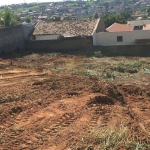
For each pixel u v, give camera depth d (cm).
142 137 893
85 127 991
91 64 2250
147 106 1299
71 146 856
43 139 944
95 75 1877
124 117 1078
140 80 1753
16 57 2641
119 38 3067
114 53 2728
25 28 3281
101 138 878
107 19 5388
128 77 1841
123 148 818
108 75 1864
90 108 1172
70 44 2980
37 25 3462
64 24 3353
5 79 1786
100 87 1469
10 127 1051
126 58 2484
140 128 992
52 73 1966
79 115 1109
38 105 1255
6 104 1277
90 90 1438
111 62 2314
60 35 3134
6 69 2097
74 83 1600
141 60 2352
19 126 1052
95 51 2791
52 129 1012
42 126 1040
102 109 1160
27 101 1312
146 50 2667
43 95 1385
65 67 2183
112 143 845
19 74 1942
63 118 1092
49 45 3036
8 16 3888
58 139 929
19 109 1220
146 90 1512
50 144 903
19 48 3033
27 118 1127
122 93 1477
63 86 1533
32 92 1439
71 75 1853
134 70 1998
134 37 3020
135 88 1524
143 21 4706
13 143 928
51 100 1309
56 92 1427
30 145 912
